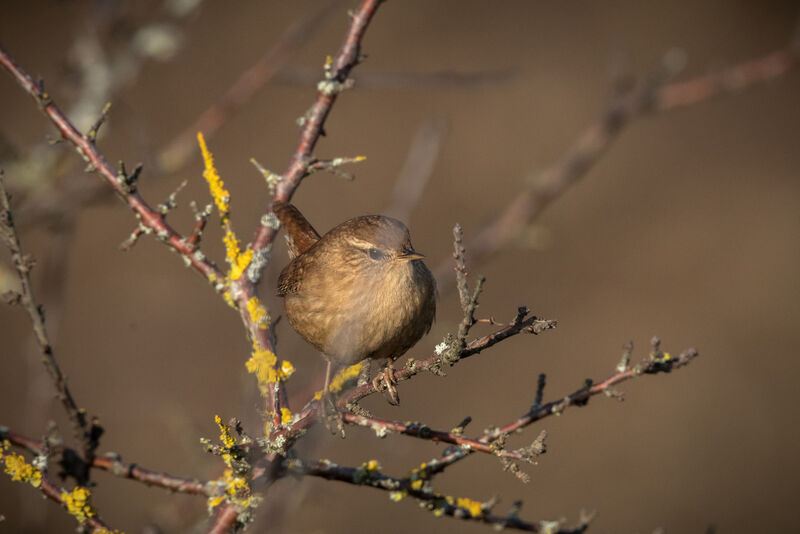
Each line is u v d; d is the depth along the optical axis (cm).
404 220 731
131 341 1395
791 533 1229
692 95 959
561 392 1418
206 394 1297
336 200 1589
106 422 1221
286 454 480
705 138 1897
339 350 605
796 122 1925
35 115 1638
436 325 674
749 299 1583
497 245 916
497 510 1258
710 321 1528
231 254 561
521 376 1461
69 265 1527
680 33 1967
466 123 1794
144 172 892
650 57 1894
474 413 1380
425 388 1430
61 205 830
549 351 1504
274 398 512
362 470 473
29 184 851
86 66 909
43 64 1658
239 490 469
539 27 1975
